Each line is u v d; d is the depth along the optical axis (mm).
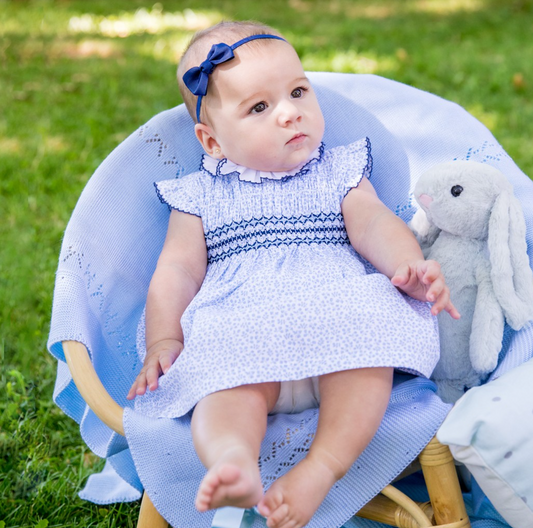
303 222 1698
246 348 1370
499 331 1479
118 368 1708
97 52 5852
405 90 1906
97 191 1768
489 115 3984
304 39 5844
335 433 1300
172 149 1890
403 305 1448
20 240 3068
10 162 3721
